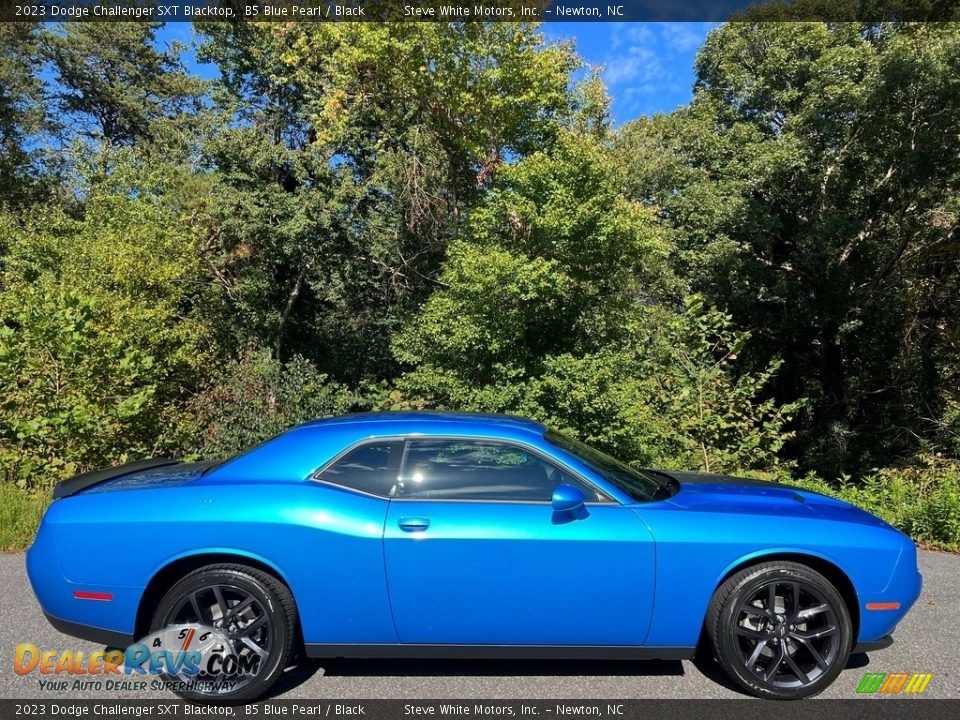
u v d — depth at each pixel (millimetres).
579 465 3535
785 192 20078
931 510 6199
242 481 3510
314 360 20656
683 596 3305
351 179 17781
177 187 17406
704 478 4461
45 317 8039
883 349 22578
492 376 11703
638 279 14719
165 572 3359
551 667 3641
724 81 21906
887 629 3436
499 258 11391
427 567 3260
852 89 17234
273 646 3270
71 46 21828
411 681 3486
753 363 21875
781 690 3291
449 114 16094
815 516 3555
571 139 12648
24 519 6227
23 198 20625
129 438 8711
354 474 3508
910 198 18656
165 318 11602
